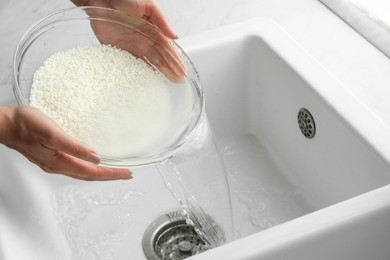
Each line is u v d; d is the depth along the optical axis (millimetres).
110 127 706
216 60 1011
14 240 768
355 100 876
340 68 965
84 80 746
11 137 724
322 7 1090
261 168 1025
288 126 998
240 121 1085
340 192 899
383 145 807
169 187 832
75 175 792
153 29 797
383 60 976
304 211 953
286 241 673
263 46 999
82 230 897
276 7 1097
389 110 887
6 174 841
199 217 818
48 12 1113
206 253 663
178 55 788
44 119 680
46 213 866
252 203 966
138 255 889
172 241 909
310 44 1016
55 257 800
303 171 984
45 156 747
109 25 810
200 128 796
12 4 1137
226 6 1108
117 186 956
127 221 923
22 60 782
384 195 718
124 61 781
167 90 758
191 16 1092
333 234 690
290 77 955
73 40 825
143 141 695
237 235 916
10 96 912
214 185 819
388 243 737
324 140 911
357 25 1028
